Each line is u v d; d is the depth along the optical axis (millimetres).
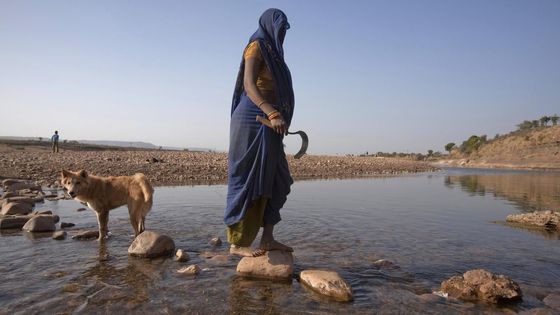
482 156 99375
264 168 3771
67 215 7242
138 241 4641
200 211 7738
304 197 11016
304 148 3900
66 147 37125
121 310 2996
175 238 5523
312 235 5910
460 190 15055
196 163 22656
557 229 6711
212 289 3508
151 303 3150
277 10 3846
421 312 3098
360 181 18766
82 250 4797
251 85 3594
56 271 3941
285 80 3812
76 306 3061
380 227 6656
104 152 32094
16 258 4375
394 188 15094
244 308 3090
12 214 7008
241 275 3930
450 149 133125
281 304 3197
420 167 43125
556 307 3213
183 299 3250
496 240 5797
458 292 3486
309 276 3674
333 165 29859
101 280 3684
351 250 5047
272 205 4035
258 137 3754
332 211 8336
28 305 3061
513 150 91188
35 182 12719
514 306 3270
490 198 11930
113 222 6648
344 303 3254
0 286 3475
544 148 83750
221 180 15586
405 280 3910
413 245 5398
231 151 3895
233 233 3969
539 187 17188
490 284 3438
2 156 22109
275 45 3781
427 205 9805
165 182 14375
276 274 3883
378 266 4344
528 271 4266
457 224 7113
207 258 4547
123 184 5746
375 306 3207
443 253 4992
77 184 5430
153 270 4031
